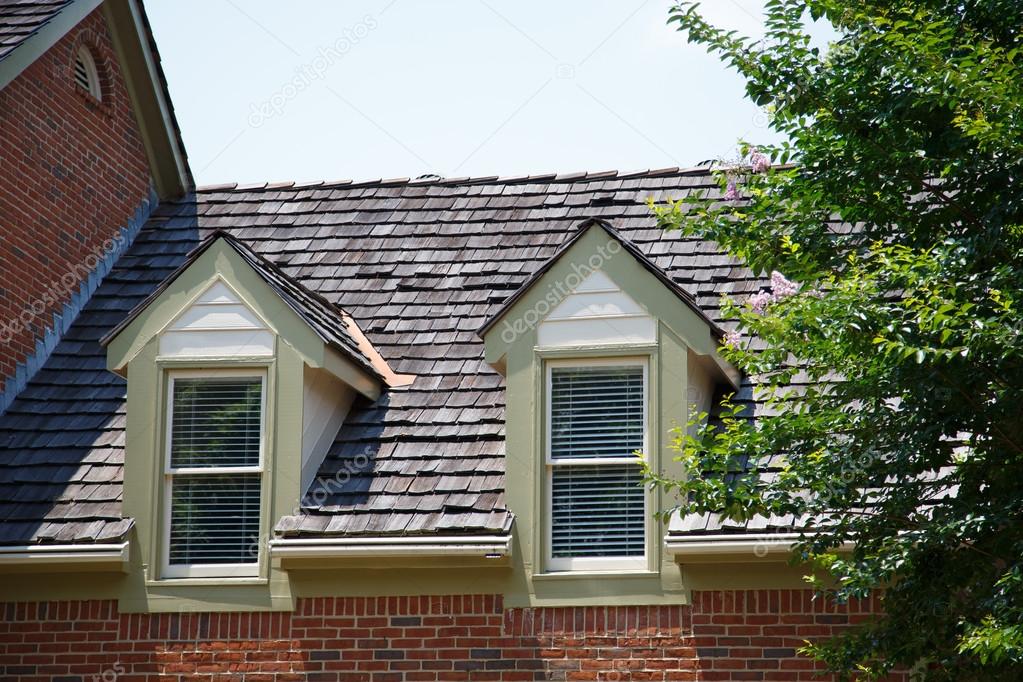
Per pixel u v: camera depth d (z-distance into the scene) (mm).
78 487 16219
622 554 15117
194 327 16312
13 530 15734
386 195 20719
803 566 14484
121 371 16516
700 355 15445
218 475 15984
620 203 19531
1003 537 11820
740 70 13008
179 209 21031
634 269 15727
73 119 18969
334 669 15141
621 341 15570
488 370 17125
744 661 14406
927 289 11445
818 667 14258
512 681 14805
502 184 20594
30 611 15734
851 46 12766
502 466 15758
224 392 16219
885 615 13906
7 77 17234
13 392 17375
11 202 17547
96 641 15570
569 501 15367
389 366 17406
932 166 12508
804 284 12758
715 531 14539
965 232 12781
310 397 16156
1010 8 12641
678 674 14508
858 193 12891
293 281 17516
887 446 12180
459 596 15133
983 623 11148
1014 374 11750
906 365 11836
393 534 15125
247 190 21328
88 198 19281
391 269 19078
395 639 15117
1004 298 11391
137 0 19984
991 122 11852
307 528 15297
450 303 18328
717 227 13391
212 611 15469
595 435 15477
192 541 15820
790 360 16375
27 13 18359
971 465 12234
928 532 11508
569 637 14828
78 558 15430
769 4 13047
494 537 14859
